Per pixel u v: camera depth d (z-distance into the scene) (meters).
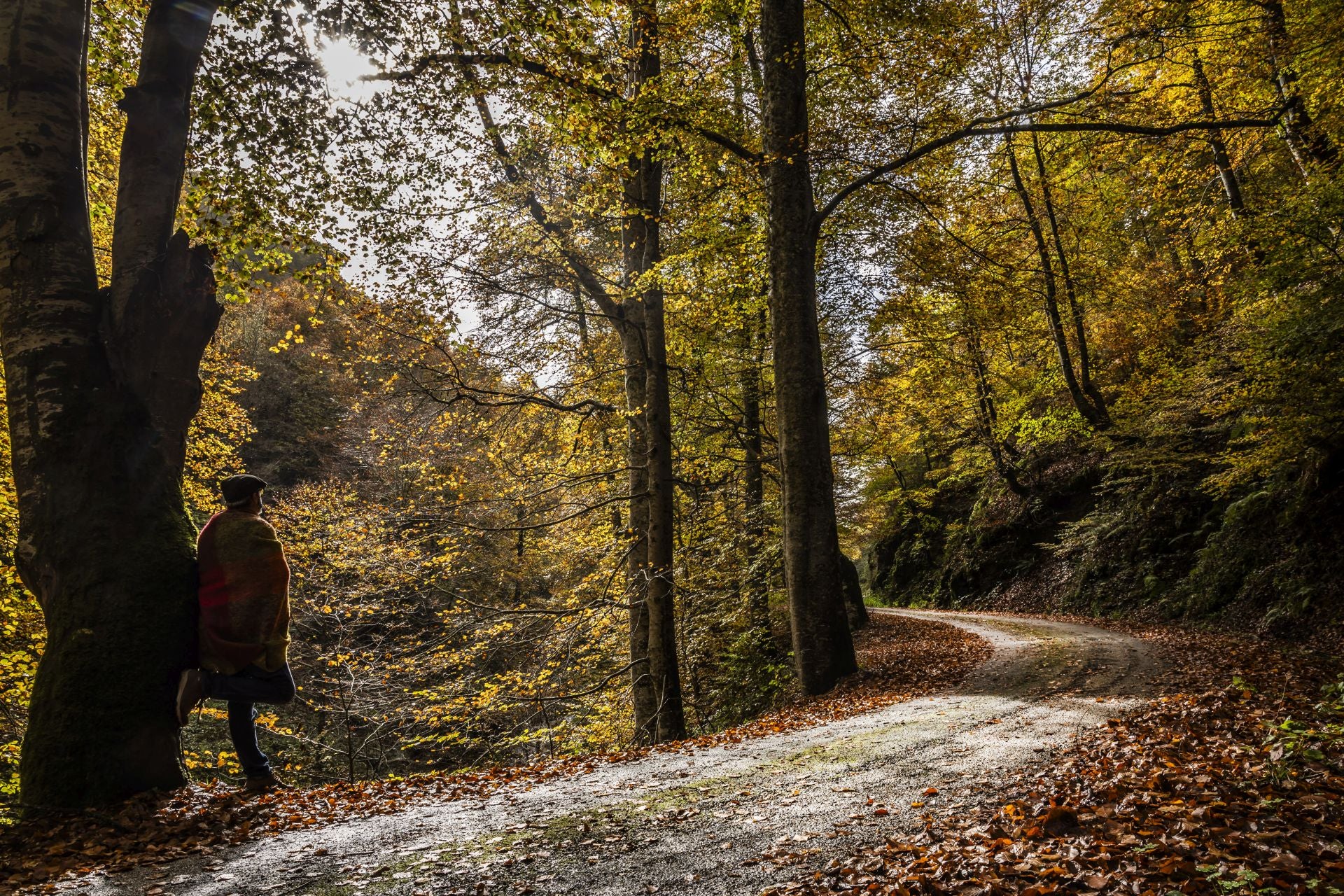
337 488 17.80
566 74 9.32
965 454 29.50
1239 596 15.42
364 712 13.66
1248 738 5.52
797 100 12.53
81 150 5.47
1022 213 23.80
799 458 12.21
